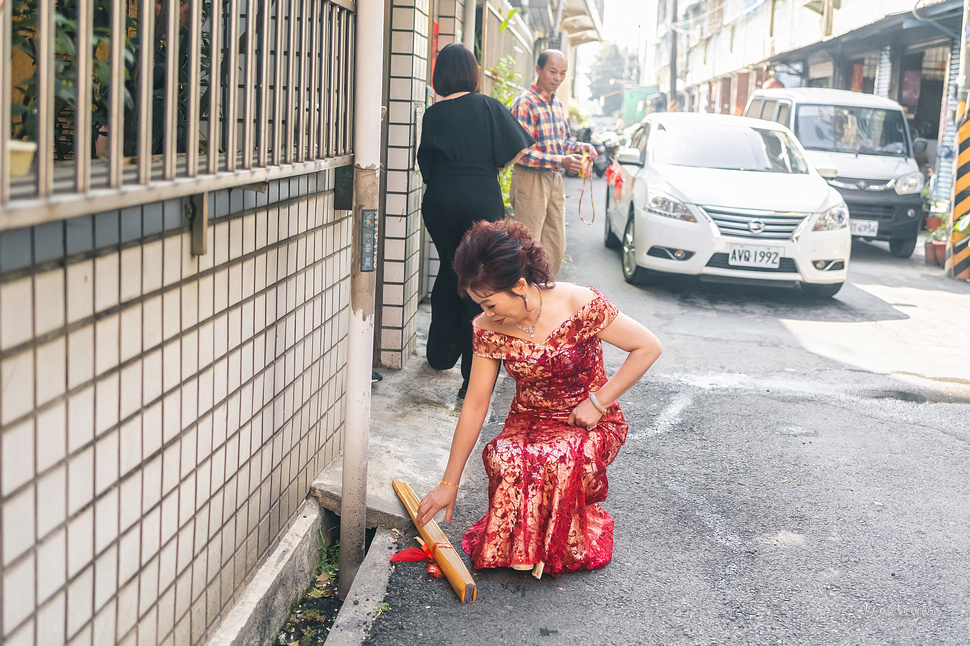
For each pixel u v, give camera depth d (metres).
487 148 4.32
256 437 2.64
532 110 5.76
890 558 3.24
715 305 7.83
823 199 8.02
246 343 2.50
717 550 3.27
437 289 4.54
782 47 23.23
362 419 2.93
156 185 1.72
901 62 17.50
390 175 4.86
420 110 5.11
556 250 6.03
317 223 3.12
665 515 3.56
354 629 2.67
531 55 18.36
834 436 4.58
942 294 8.73
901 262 10.89
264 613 2.67
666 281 8.85
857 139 11.75
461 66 4.39
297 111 2.91
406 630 2.68
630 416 4.80
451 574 2.89
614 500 3.68
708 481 3.93
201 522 2.28
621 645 2.64
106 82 1.92
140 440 1.91
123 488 1.85
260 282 2.57
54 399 1.58
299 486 3.14
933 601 2.94
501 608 2.81
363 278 2.81
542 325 2.84
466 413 2.95
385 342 5.05
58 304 1.56
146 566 1.99
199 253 2.08
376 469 3.64
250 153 2.22
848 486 3.93
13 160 1.52
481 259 2.66
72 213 1.45
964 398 5.33
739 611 2.84
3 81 1.33
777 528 3.47
